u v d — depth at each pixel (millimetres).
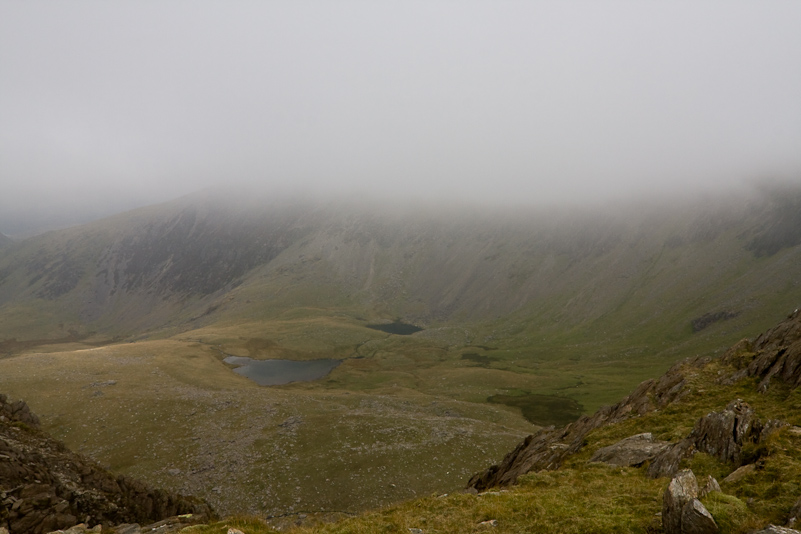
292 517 73375
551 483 28312
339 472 88875
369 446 100375
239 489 84000
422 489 82500
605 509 21281
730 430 24516
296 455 97375
